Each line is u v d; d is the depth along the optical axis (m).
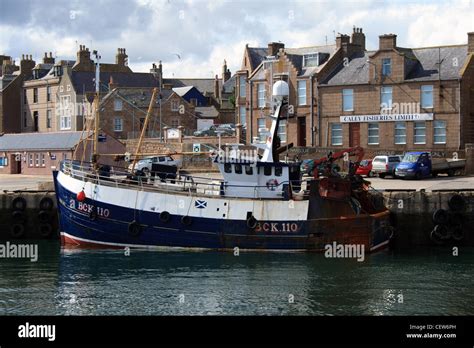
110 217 30.17
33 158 61.25
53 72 84.44
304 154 52.09
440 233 33.12
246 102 60.56
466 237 33.38
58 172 31.36
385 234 30.95
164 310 22.91
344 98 55.44
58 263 28.97
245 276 26.73
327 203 29.83
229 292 24.80
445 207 33.31
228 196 30.39
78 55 86.69
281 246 29.92
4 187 43.84
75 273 27.33
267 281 26.09
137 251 30.25
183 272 27.28
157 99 76.62
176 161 52.97
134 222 30.08
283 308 23.09
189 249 30.20
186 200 30.11
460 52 53.09
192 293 24.69
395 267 28.45
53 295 24.64
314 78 56.44
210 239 30.06
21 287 25.62
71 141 58.28
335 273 27.28
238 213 29.89
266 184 30.55
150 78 88.06
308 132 56.94
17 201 36.56
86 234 30.50
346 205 29.92
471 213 33.25
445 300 23.91
